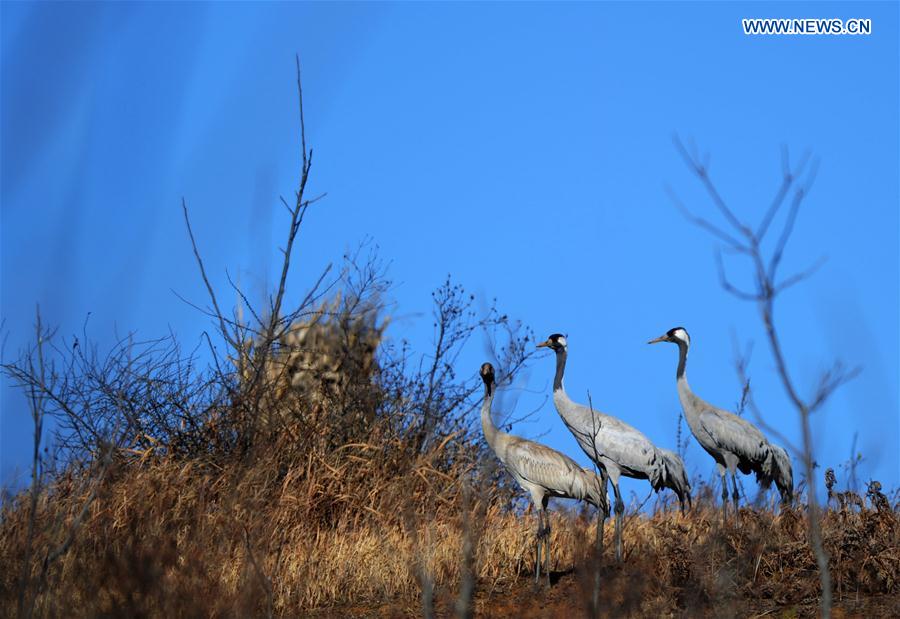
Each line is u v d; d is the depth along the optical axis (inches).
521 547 1585.9
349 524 1654.8
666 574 1312.7
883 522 1369.3
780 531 1395.2
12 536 1283.2
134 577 981.8
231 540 1350.9
